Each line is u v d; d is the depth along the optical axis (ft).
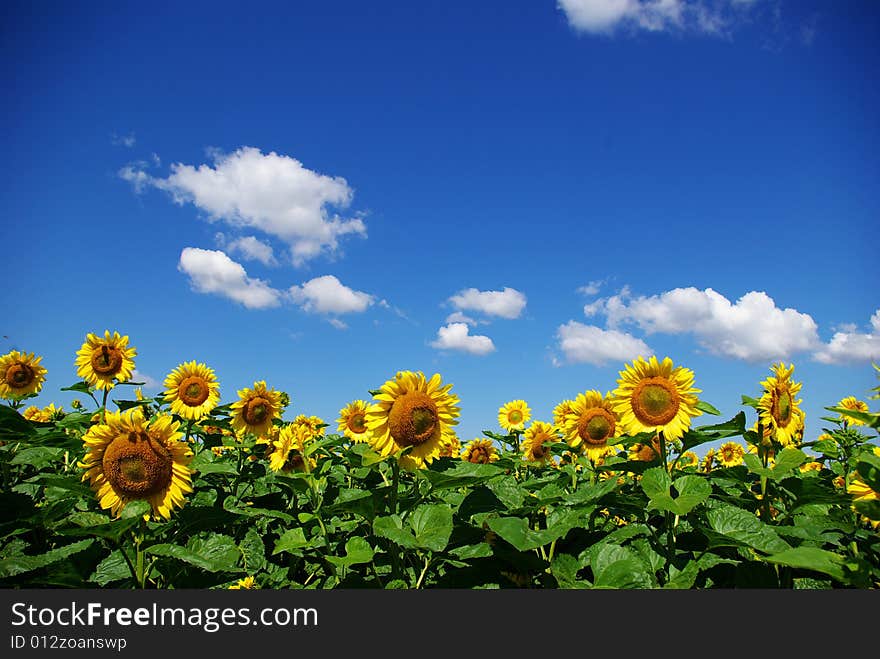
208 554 5.32
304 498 6.69
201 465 5.96
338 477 7.10
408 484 6.40
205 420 8.72
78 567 5.19
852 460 6.22
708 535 4.57
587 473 7.47
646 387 5.69
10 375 9.82
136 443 5.22
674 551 4.88
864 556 4.79
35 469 7.80
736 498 5.46
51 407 11.02
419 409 5.38
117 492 5.25
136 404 8.80
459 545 5.15
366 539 5.51
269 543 7.02
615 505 5.58
